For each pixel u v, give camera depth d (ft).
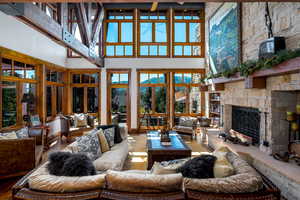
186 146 12.02
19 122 15.72
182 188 5.04
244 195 4.68
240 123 15.90
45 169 5.91
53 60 20.67
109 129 12.84
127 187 4.83
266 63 9.35
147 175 5.07
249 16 13.66
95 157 9.95
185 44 24.54
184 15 24.76
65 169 5.61
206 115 23.97
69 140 19.13
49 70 20.61
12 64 14.78
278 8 10.58
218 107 21.36
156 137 14.66
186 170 5.59
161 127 24.54
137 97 24.29
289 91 11.10
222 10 18.11
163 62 24.36
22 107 16.19
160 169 5.63
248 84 11.60
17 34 14.49
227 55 17.06
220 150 7.23
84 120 21.11
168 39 24.48
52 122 20.42
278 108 11.12
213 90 18.17
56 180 5.05
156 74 24.68
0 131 13.04
